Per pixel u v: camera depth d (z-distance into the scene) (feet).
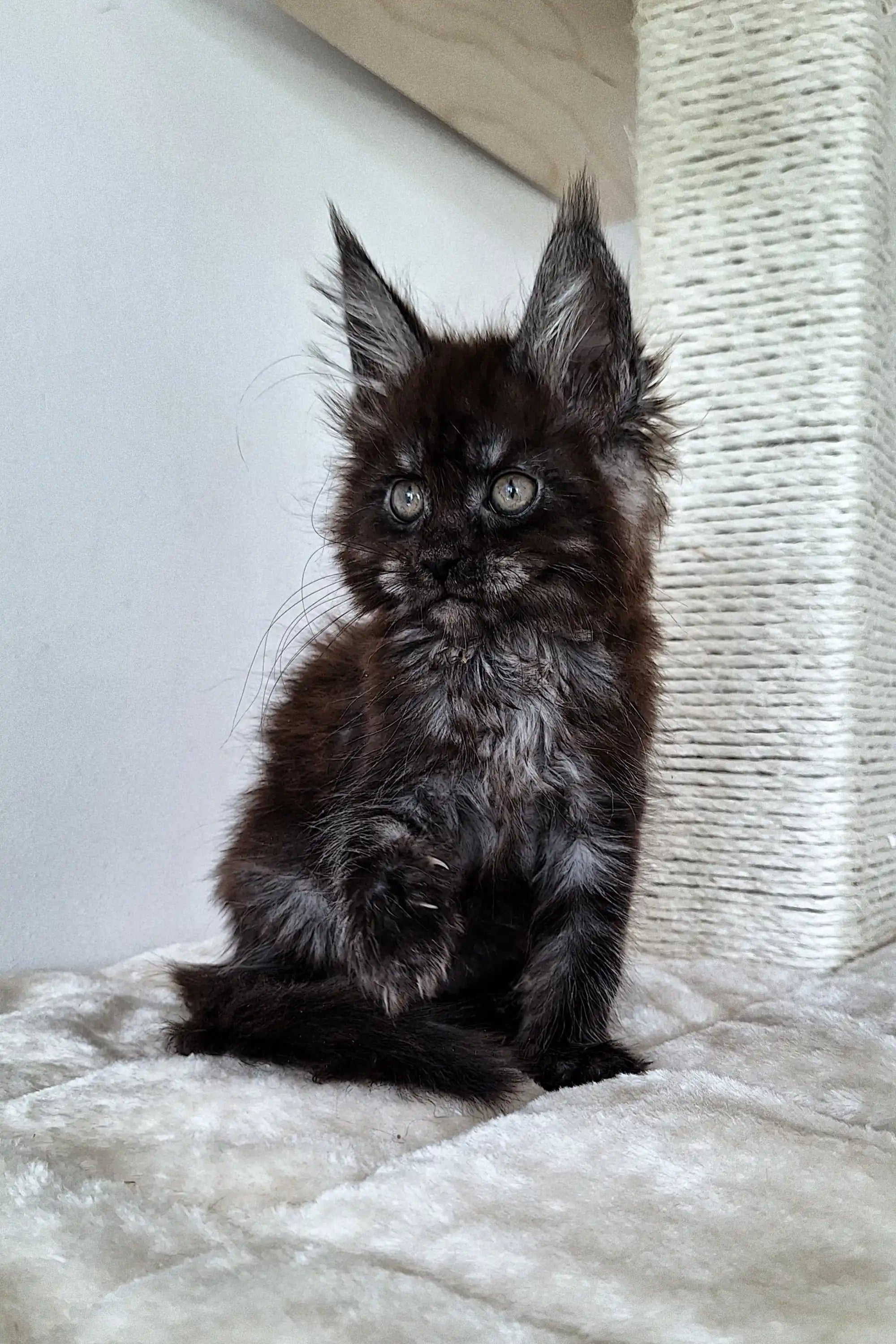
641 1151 0.81
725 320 1.38
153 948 1.47
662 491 1.23
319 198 1.64
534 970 1.13
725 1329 0.60
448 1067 0.97
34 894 1.37
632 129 1.65
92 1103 0.92
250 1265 0.67
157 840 1.50
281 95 1.58
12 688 1.34
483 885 1.15
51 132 1.34
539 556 1.04
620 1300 0.63
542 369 1.12
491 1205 0.74
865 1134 0.85
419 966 1.03
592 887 1.12
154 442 1.46
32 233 1.32
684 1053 1.04
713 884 1.40
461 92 1.61
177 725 1.51
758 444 1.37
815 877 1.35
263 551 1.60
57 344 1.36
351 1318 0.62
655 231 1.40
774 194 1.34
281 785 1.23
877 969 1.30
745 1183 0.77
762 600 1.37
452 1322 0.61
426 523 1.07
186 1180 0.80
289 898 1.18
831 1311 0.62
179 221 1.47
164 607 1.49
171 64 1.45
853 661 1.34
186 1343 0.60
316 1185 0.80
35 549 1.35
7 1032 1.09
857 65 1.30
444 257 1.82
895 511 1.45
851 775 1.35
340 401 1.30
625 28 1.47
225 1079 0.98
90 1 1.36
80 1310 0.65
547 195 1.99
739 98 1.35
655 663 1.21
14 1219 0.72
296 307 1.62
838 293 1.32
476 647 1.08
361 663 1.18
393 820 1.09
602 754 1.10
